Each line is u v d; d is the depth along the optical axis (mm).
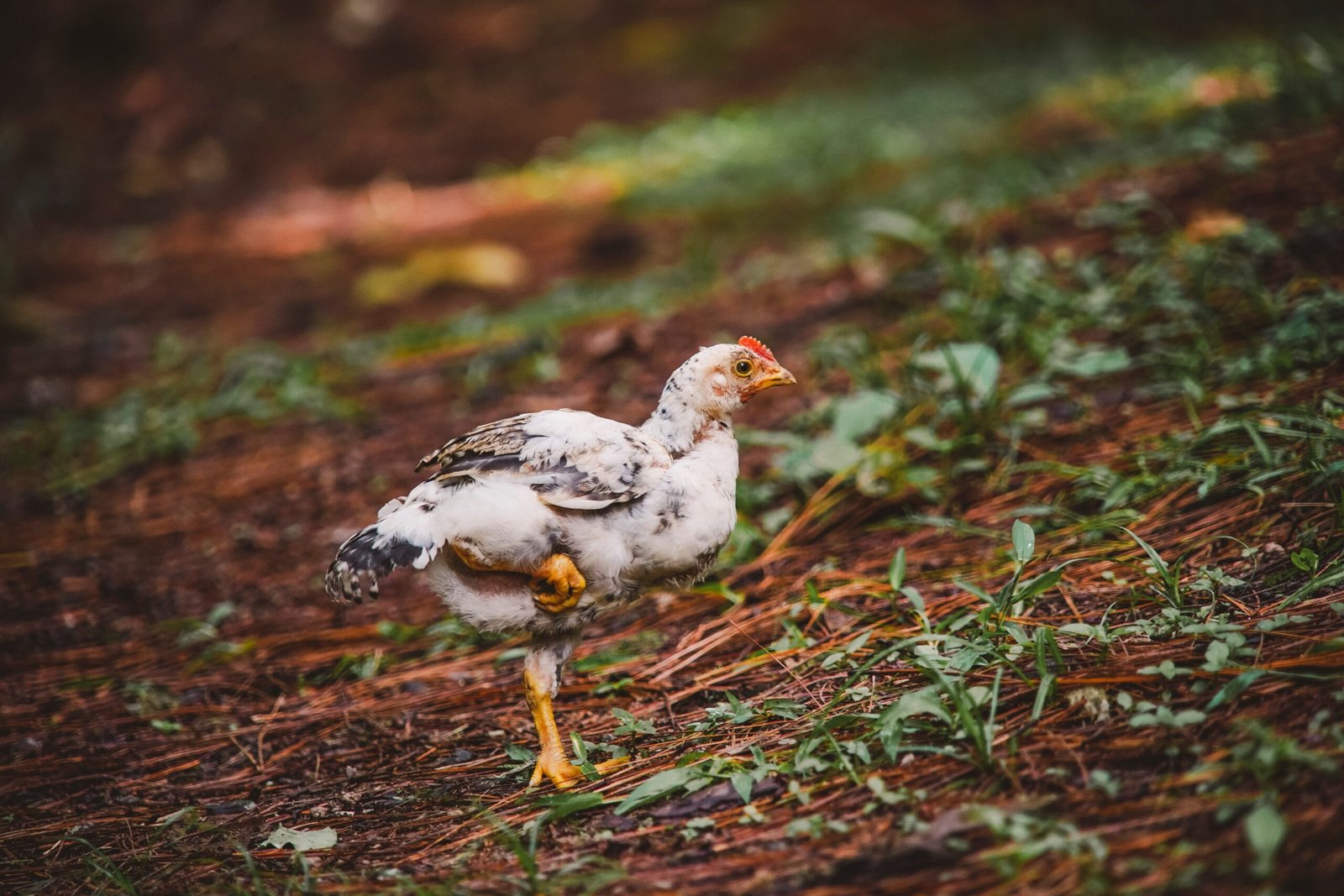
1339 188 12594
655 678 8273
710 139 29688
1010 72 28219
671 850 5977
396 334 18547
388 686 9031
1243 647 6387
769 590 9148
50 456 15344
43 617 11078
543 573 6828
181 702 9266
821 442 10148
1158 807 5379
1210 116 16453
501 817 6707
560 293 19594
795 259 18125
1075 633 6777
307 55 40719
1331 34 18812
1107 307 11453
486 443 7012
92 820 7473
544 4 44406
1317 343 9484
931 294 13820
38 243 29609
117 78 39094
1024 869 5184
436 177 32719
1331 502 7562
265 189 33250
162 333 21203
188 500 13344
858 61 34750
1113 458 9266
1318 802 5109
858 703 6898
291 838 6695
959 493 9719
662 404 7422
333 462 13648
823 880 5391
